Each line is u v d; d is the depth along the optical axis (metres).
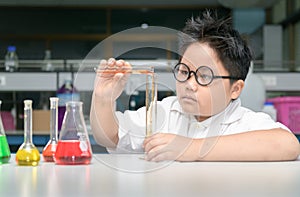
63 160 0.80
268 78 3.24
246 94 2.47
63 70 3.20
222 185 0.55
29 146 0.83
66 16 5.94
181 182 0.58
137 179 0.60
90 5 5.91
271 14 5.07
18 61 3.46
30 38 5.89
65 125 0.83
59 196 0.49
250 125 0.98
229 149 0.85
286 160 0.88
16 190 0.52
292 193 0.50
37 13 5.90
